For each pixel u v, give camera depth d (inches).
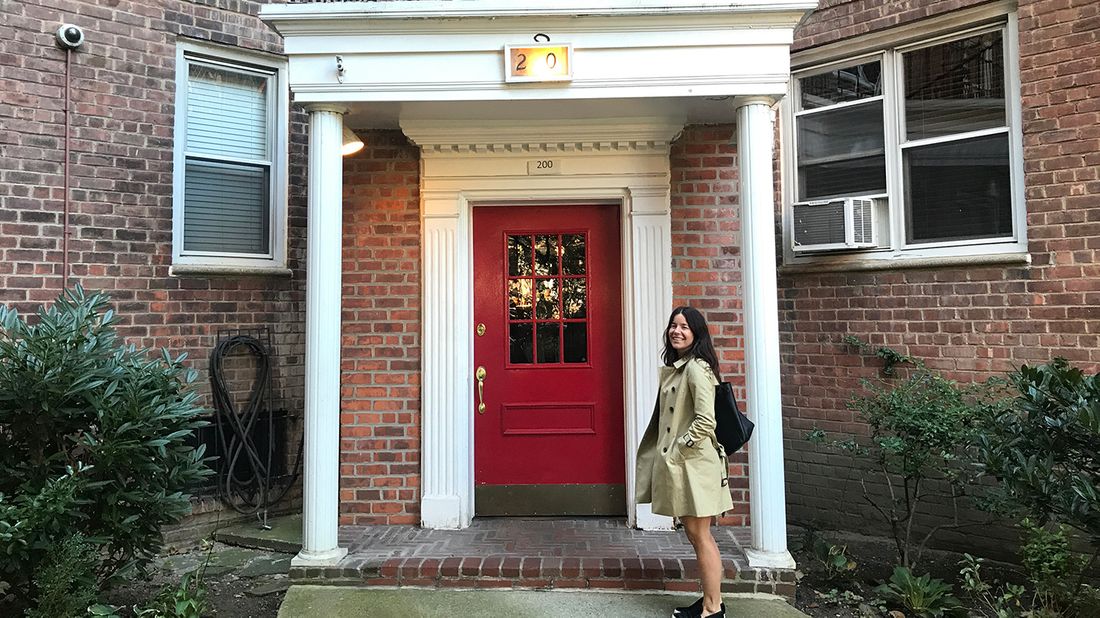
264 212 220.4
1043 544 138.9
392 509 183.0
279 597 156.7
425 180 185.2
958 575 166.9
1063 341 165.9
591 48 153.8
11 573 126.3
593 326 190.2
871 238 196.1
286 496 217.3
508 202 189.5
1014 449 132.0
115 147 190.7
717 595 130.5
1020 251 174.4
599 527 178.9
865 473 195.2
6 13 176.4
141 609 139.0
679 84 153.8
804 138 215.6
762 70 152.9
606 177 183.6
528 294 192.1
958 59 189.3
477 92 155.6
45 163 180.4
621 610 139.7
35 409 128.9
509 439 188.9
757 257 152.4
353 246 188.5
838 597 153.3
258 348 211.0
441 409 181.9
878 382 193.3
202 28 204.7
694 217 184.1
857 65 206.4
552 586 149.5
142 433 132.2
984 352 176.9
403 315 186.9
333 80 155.0
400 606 141.7
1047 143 169.5
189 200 206.8
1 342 129.2
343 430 185.0
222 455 201.0
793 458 209.2
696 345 133.1
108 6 190.4
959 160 188.1
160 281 195.9
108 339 141.1
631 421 181.0
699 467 127.0
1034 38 171.3
